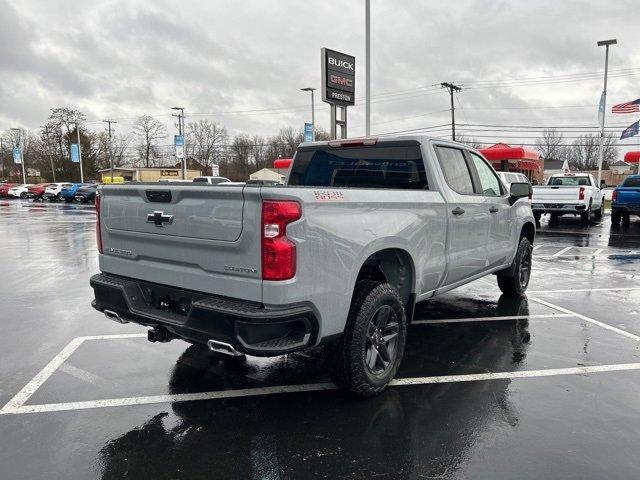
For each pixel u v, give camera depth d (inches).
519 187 244.2
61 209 1341.0
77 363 184.5
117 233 159.3
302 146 225.3
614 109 1155.3
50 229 742.5
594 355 191.3
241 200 125.2
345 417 142.3
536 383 165.2
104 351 197.6
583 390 159.8
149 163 3794.3
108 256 165.3
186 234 137.5
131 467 119.2
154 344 205.6
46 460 122.2
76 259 447.5
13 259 446.6
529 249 283.9
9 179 4153.5
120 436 133.0
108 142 3592.5
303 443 129.0
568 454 123.1
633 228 694.5
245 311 122.6
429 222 175.8
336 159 214.8
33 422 140.4
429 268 178.4
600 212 801.6
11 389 162.2
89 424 139.3
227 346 125.3
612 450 125.0
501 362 183.9
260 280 123.6
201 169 3873.0
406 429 135.4
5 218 983.0
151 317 144.6
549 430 134.6
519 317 244.1
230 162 3961.6
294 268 123.9
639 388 161.5
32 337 215.6
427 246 175.5
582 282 330.0
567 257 441.4
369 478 114.4
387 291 152.1
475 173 221.1
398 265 171.0
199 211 133.7
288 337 128.2
